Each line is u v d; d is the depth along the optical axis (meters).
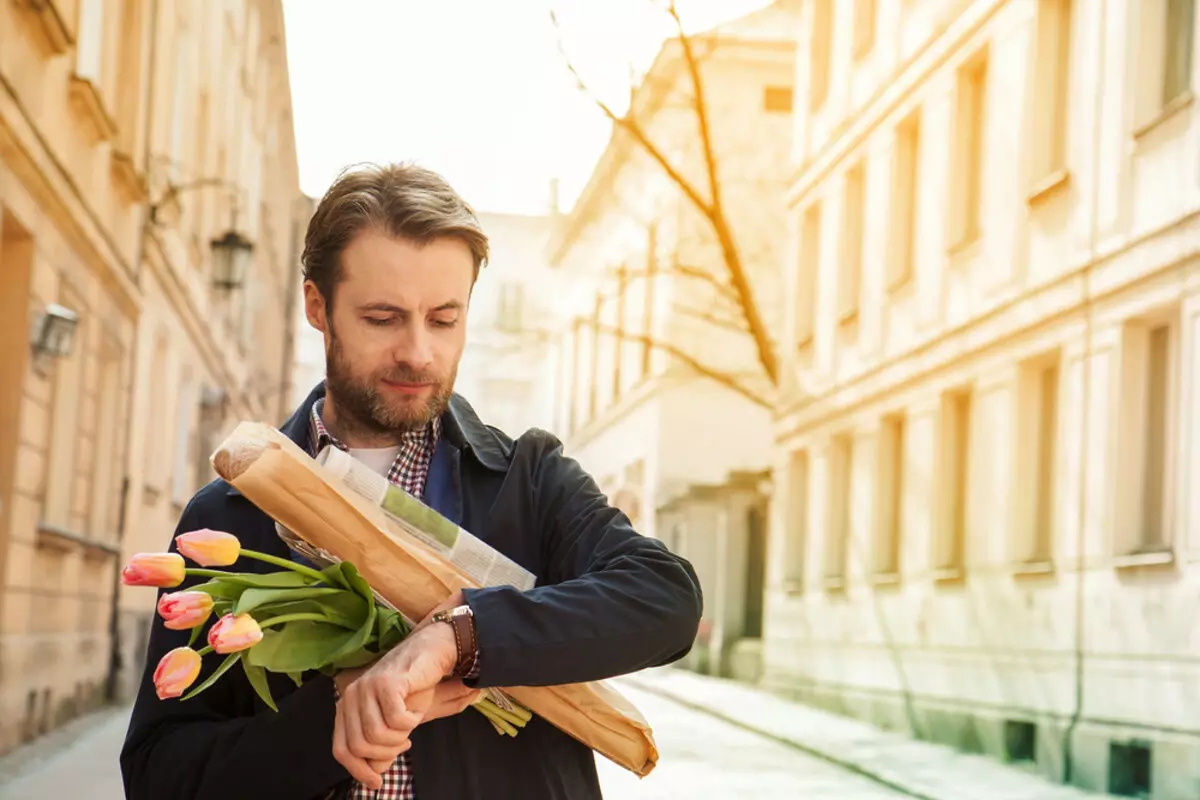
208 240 21.69
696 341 28.59
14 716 10.33
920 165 15.85
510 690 1.66
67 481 12.45
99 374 13.85
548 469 1.88
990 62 13.93
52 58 10.52
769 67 28.28
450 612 1.56
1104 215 11.51
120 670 15.14
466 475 1.87
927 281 15.45
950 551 14.82
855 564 17.39
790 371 20.89
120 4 13.42
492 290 60.03
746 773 11.20
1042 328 12.57
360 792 1.71
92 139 12.30
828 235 19.36
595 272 38.22
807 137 20.61
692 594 1.69
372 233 1.71
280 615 1.54
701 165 28.11
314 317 1.83
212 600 1.50
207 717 1.76
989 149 13.88
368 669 1.55
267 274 35.09
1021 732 12.28
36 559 11.21
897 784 10.55
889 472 16.83
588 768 1.82
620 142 30.52
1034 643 12.29
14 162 9.64
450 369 1.78
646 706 19.38
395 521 1.63
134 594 16.44
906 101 16.39
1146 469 10.99
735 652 25.36
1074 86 12.13
